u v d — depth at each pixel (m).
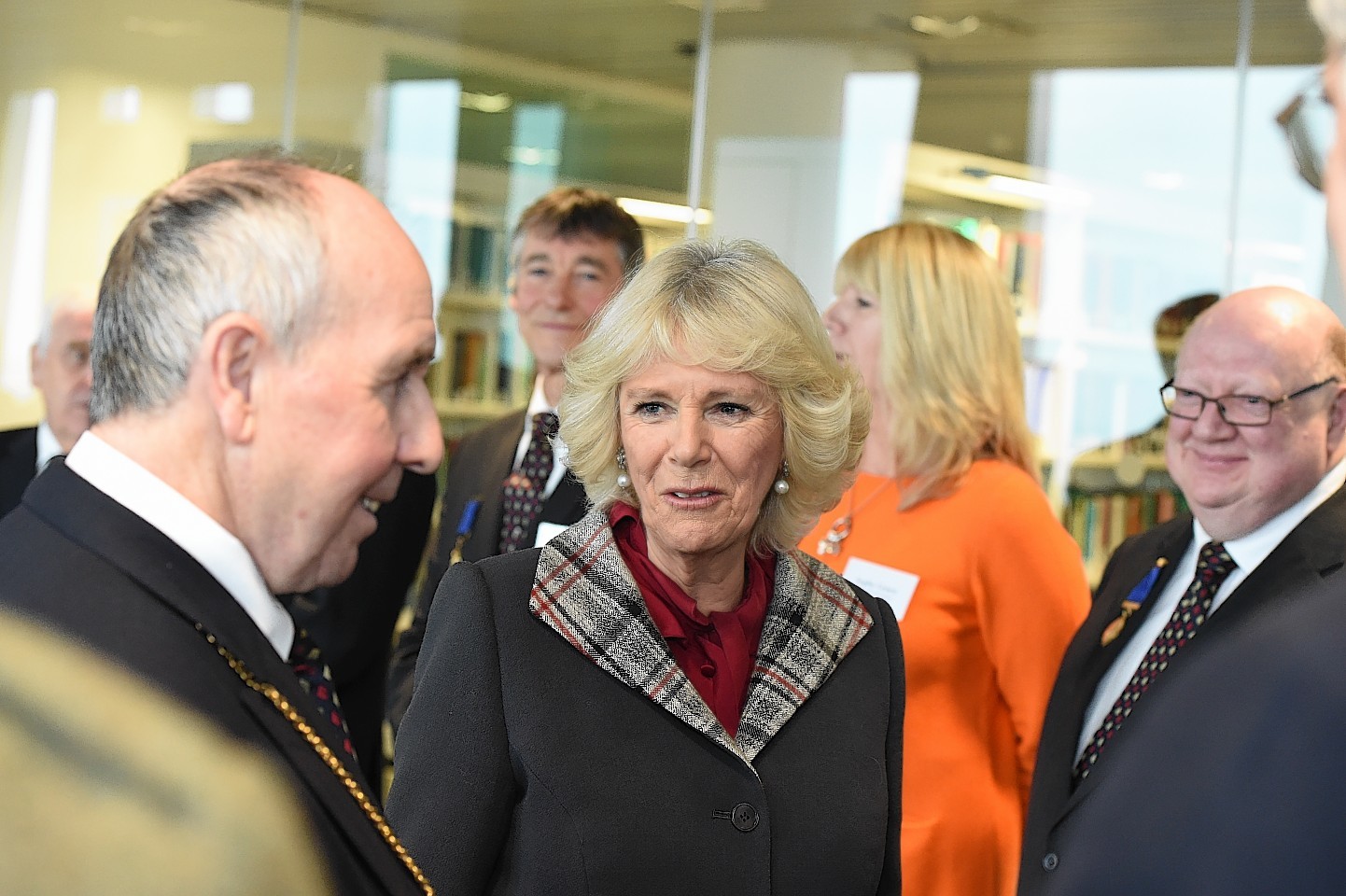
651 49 5.69
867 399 1.92
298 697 0.96
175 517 0.96
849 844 1.64
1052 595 2.54
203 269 0.97
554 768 1.56
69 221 6.59
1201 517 2.24
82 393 3.14
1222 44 5.18
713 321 1.70
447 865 1.51
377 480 1.05
